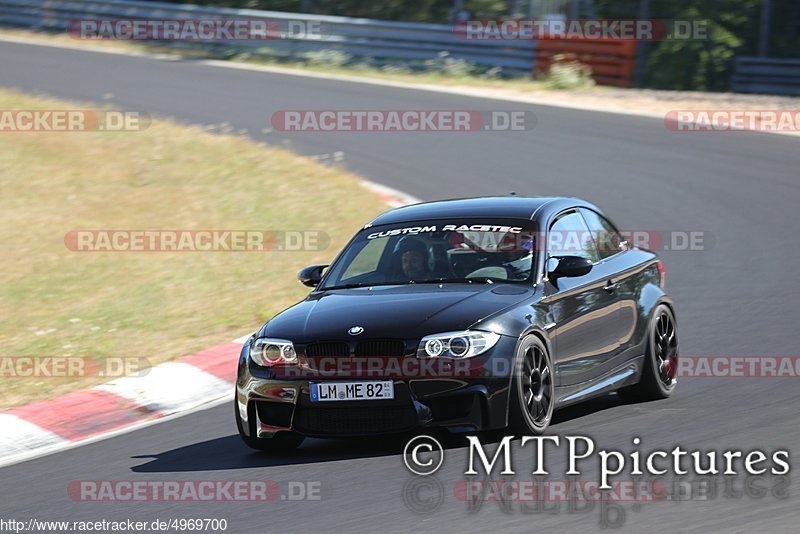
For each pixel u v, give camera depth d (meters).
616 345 26.89
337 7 127.88
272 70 97.69
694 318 36.06
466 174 61.25
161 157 64.56
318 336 23.38
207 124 74.06
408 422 22.70
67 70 93.88
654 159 63.66
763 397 26.38
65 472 24.59
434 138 71.31
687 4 116.44
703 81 113.44
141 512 20.67
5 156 63.78
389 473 21.70
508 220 26.58
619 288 27.34
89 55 102.56
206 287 43.19
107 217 53.84
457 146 68.81
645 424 24.55
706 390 27.95
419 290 24.89
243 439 24.80
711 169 60.81
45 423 29.09
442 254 26.05
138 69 95.38
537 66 95.62
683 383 29.08
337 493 20.69
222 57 104.12
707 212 52.03
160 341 36.47
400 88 87.69
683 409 26.02
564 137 70.44
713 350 31.98
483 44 97.00
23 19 117.50
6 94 80.56
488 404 22.58
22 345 36.81
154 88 86.62
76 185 59.00
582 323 25.61
